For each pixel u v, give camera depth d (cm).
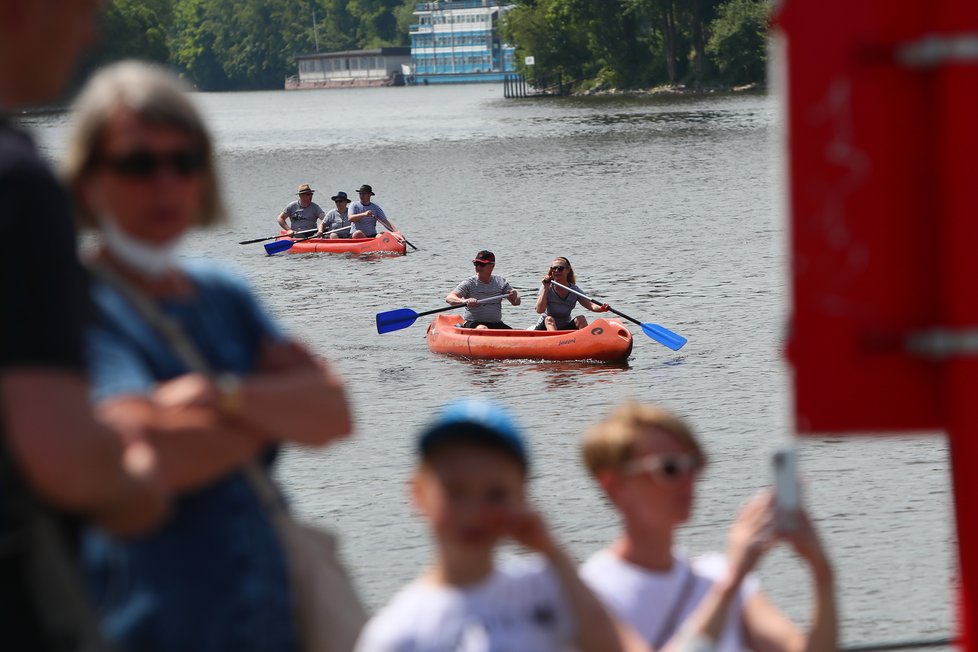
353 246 9606
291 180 16888
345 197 9856
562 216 11812
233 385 889
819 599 1040
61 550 765
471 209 12812
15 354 703
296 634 959
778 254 8594
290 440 909
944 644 1877
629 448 1134
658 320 6419
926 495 3309
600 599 995
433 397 4925
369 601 2777
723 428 4206
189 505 916
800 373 790
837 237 782
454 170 17375
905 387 797
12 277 704
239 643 918
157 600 911
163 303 940
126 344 905
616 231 10506
